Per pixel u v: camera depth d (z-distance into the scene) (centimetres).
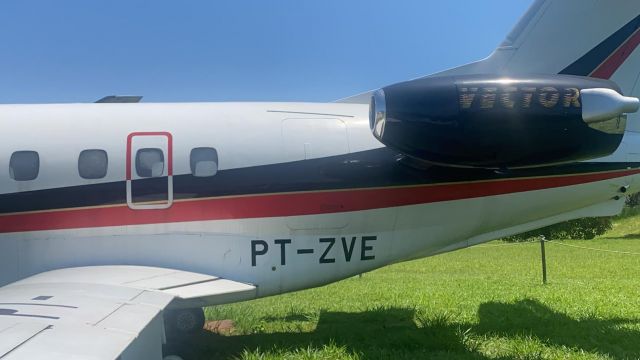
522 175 556
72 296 383
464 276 1374
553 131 461
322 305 876
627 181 571
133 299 388
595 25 581
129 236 511
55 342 279
